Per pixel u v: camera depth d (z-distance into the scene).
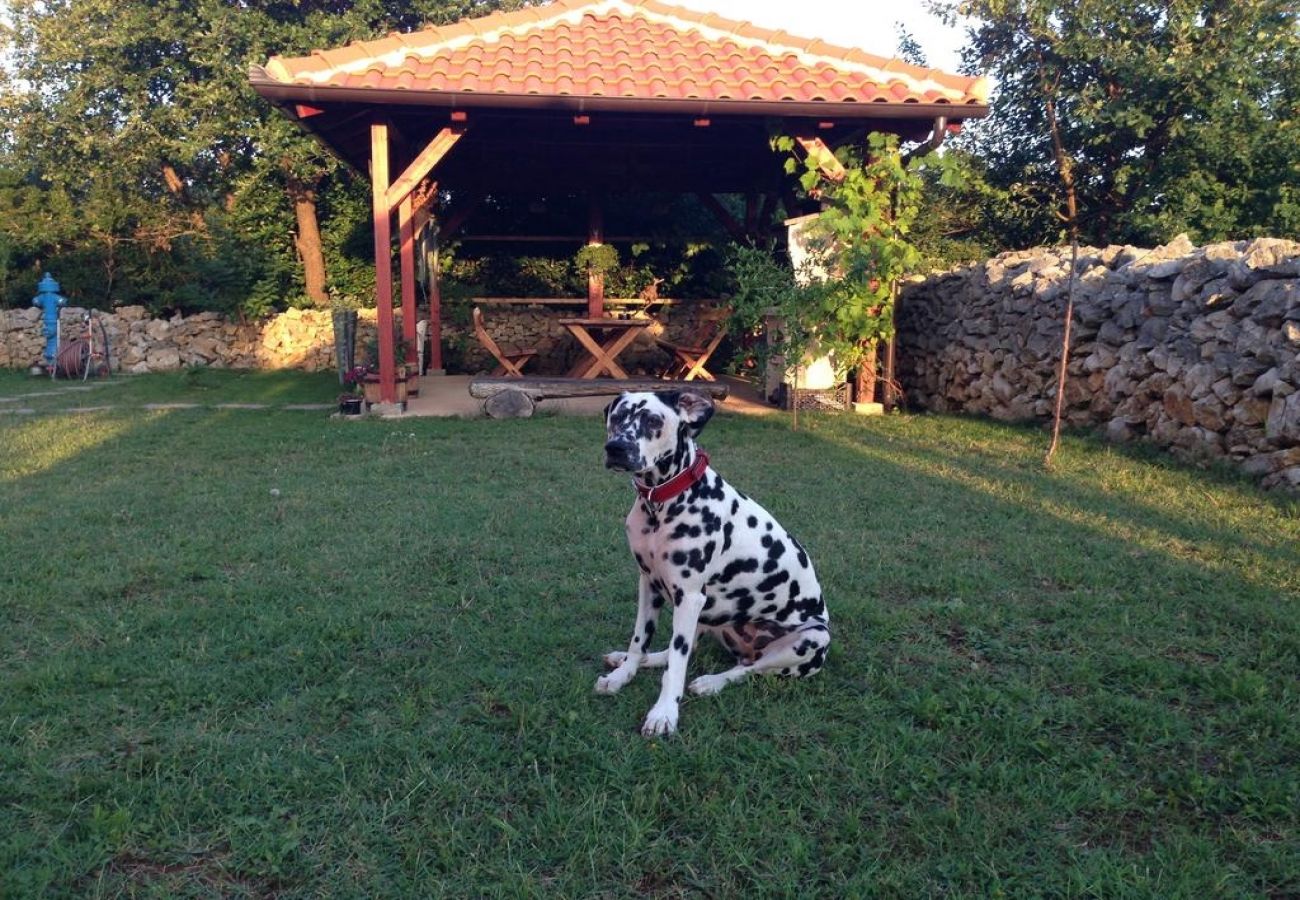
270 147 21.81
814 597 3.91
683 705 3.68
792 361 11.51
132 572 5.32
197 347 20.62
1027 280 10.64
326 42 22.78
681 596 3.64
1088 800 3.04
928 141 11.55
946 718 3.55
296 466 8.62
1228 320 7.73
